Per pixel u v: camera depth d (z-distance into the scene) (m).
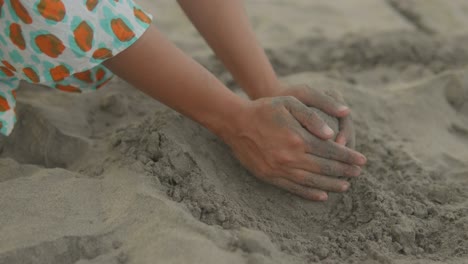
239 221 1.27
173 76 1.27
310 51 2.48
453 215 1.40
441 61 2.46
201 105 1.33
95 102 1.87
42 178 1.34
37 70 1.24
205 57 2.31
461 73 2.09
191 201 1.29
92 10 1.16
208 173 1.41
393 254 1.27
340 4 3.07
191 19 1.54
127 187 1.28
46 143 1.62
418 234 1.33
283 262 1.12
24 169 1.45
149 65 1.25
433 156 1.70
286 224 1.37
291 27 2.74
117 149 1.50
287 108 1.35
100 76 1.55
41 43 1.18
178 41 2.48
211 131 1.40
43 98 1.85
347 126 1.46
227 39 1.51
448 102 2.04
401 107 1.94
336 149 1.35
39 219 1.19
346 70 2.37
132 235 1.14
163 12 2.80
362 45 2.53
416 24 2.88
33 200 1.25
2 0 1.15
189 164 1.40
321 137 1.34
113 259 1.08
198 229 1.14
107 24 1.17
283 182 1.39
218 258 1.07
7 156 1.62
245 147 1.38
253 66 1.51
